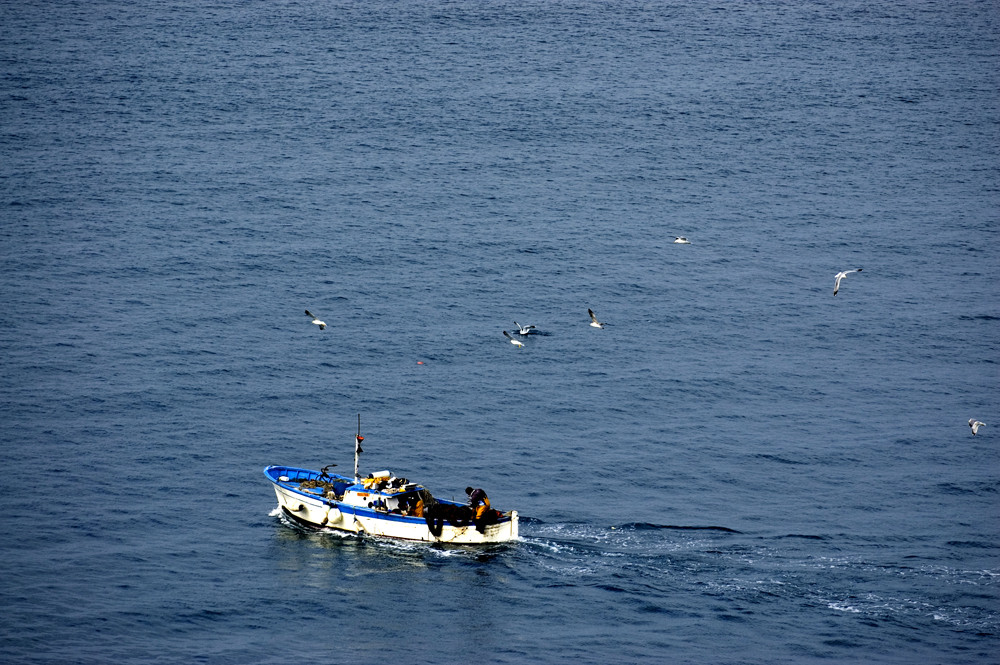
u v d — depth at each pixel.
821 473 149.75
